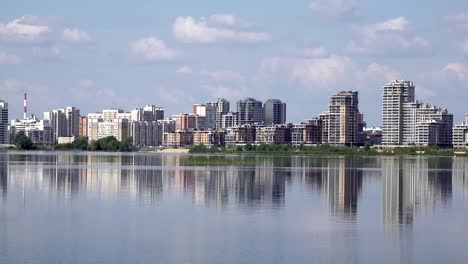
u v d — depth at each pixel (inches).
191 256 3088.1
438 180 7573.8
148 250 3193.9
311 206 4837.6
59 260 2982.3
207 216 4239.7
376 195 5693.9
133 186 6195.9
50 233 3580.2
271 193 5703.7
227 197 5329.7
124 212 4370.1
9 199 5029.5
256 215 4320.9
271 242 3417.8
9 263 2923.2
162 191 5748.0
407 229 3853.3
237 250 3221.0
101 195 5369.1
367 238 3563.0
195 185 6382.9
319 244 3385.8
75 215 4217.5
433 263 3034.0
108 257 3048.7
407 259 3105.3
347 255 3161.9
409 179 7701.8
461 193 5954.7
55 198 5123.0
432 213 4539.9
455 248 3336.6
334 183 6919.3
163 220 4047.7
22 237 3464.6
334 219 4205.2
